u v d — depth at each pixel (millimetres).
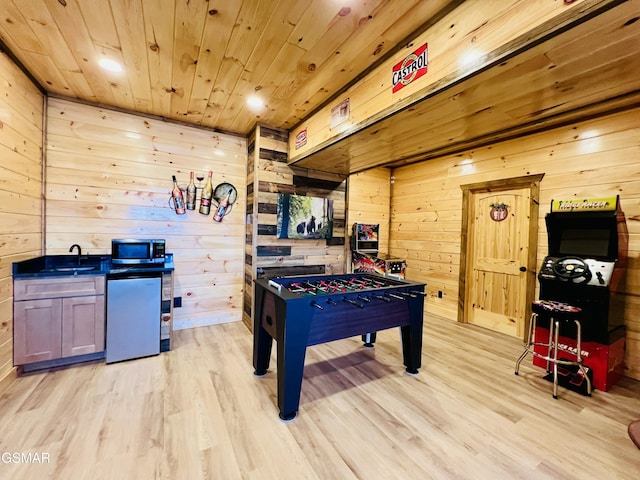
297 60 2188
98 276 2562
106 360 2584
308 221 3811
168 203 3445
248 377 2434
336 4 1640
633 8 1088
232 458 1569
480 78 1593
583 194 2904
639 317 2529
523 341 3387
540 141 3254
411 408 2055
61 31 1915
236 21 1794
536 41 1287
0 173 2133
